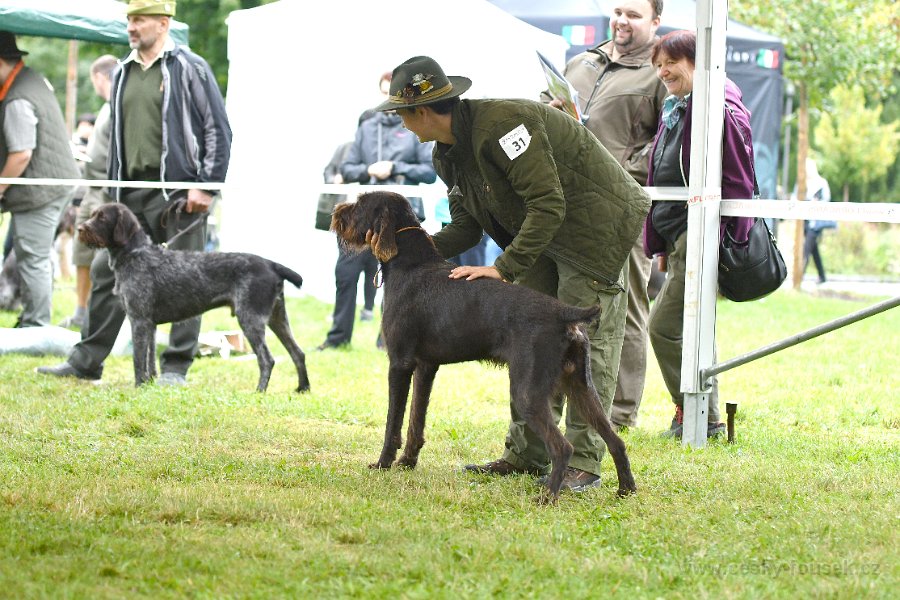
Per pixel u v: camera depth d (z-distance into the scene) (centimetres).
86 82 3244
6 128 1012
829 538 419
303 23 1357
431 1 1273
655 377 941
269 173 1391
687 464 575
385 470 538
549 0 1337
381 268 535
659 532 429
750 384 885
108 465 534
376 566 370
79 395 748
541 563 380
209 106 857
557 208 475
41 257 1042
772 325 1327
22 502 446
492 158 481
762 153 1522
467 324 487
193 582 351
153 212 861
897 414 755
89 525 411
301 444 618
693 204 622
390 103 482
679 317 657
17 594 333
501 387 848
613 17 718
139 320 802
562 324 465
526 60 1225
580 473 520
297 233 1445
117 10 1203
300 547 395
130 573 358
